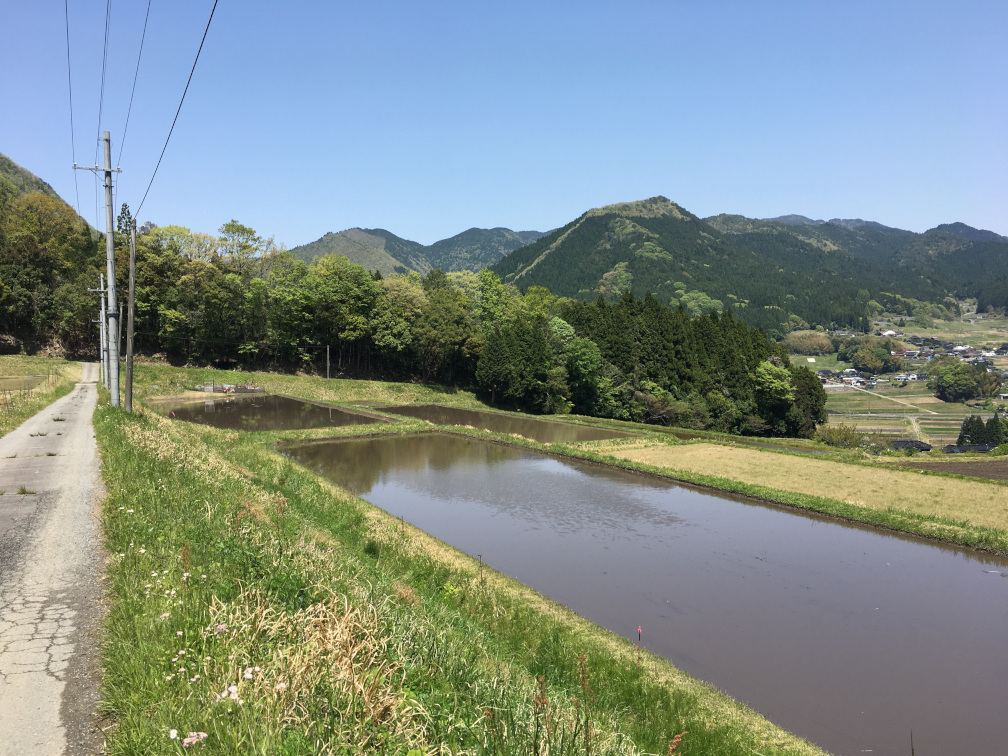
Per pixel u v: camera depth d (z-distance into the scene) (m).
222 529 11.40
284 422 49.34
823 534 23.41
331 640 6.41
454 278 102.88
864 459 41.03
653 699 10.92
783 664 13.43
